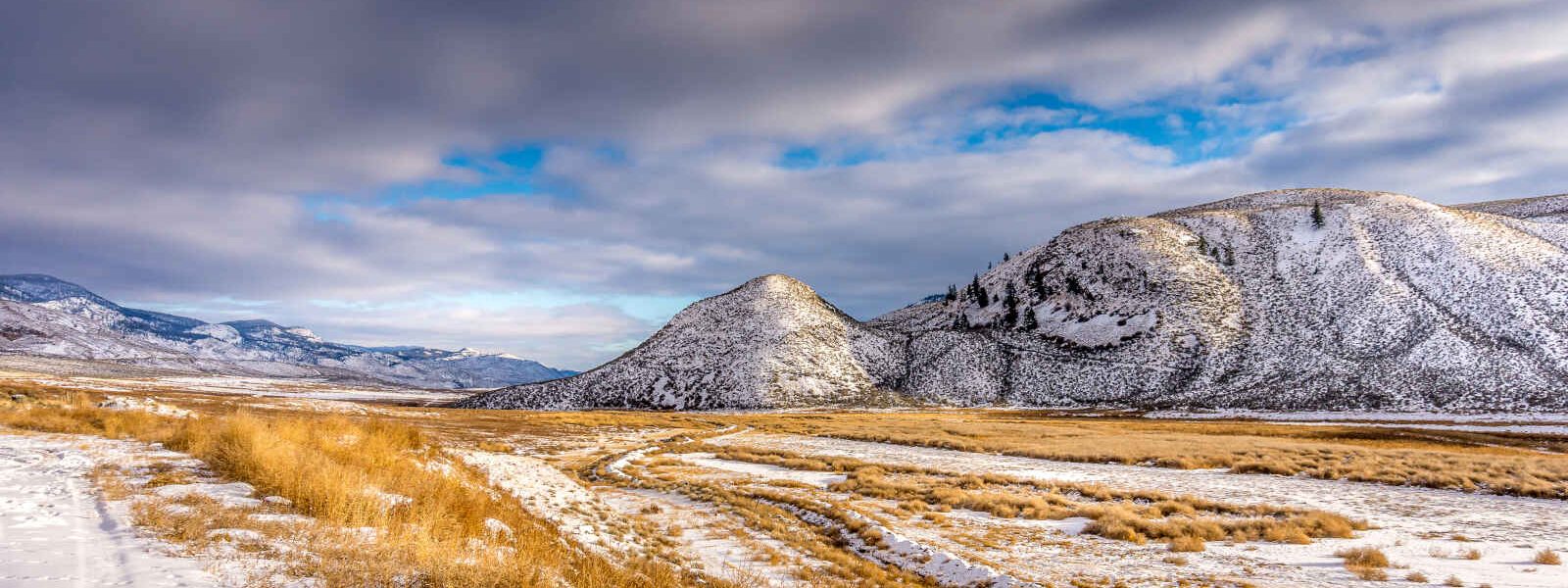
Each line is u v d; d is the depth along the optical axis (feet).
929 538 61.98
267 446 54.08
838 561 54.29
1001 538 62.64
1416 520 67.36
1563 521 65.62
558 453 144.46
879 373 421.59
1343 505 77.25
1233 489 90.74
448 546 34.78
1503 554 52.54
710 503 81.97
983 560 53.31
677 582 43.29
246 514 37.40
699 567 50.42
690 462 132.87
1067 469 115.14
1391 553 53.72
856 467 117.70
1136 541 60.85
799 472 115.65
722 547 58.03
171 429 74.23
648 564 46.96
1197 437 168.86
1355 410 261.44
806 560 54.44
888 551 58.29
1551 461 107.86
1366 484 94.48
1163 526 63.72
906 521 70.85
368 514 40.01
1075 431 195.62
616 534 59.88
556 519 60.44
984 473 108.27
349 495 42.60
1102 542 60.80
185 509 37.45
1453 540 58.08
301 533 34.17
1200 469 114.32
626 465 122.72
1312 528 63.21
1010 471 112.37
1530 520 66.28
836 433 198.08
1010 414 315.78
